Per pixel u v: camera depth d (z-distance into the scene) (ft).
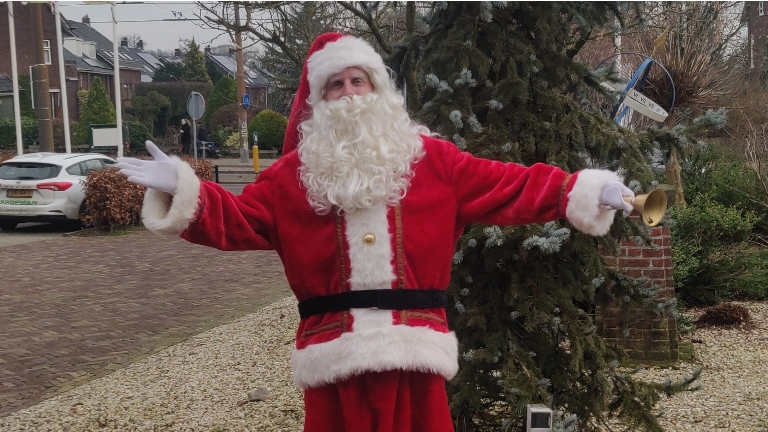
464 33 11.21
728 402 15.81
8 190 42.16
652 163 11.93
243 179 69.46
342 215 7.43
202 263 33.55
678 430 14.24
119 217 42.57
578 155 11.20
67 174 42.86
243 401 15.99
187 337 21.38
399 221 7.38
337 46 7.66
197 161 52.85
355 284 7.29
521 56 11.05
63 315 23.66
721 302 24.72
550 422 9.53
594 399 11.28
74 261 33.65
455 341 7.69
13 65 60.90
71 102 135.13
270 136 107.45
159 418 15.10
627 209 6.68
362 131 7.32
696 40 31.58
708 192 31.63
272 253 36.86
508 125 11.35
